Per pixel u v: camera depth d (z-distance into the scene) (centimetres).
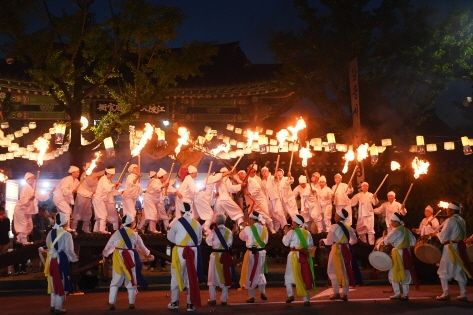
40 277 1759
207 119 2719
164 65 1847
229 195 1658
